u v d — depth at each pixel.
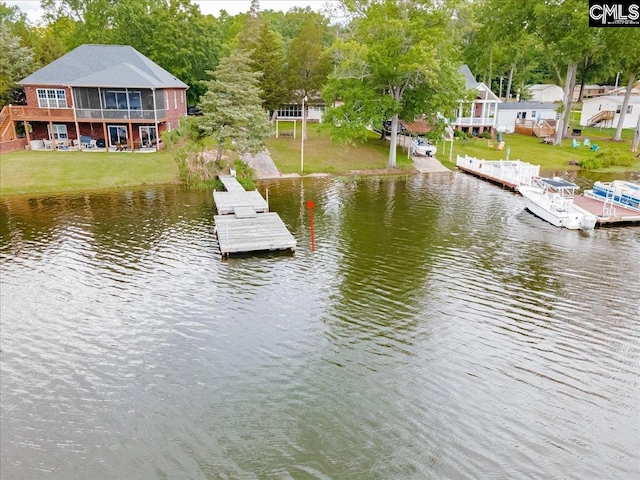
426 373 12.82
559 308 16.45
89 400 11.64
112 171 34.59
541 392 12.12
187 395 11.88
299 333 14.72
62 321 15.23
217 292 17.34
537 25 47.41
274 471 9.62
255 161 39.28
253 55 46.12
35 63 48.06
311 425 10.90
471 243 22.78
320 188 33.47
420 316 15.82
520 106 58.94
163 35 53.44
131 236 23.05
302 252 21.31
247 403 11.61
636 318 15.84
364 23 35.91
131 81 39.09
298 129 53.84
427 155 44.84
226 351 13.73
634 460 9.98
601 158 42.19
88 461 9.82
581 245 22.69
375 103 37.00
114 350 13.73
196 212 27.09
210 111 34.78
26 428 10.67
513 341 14.41
